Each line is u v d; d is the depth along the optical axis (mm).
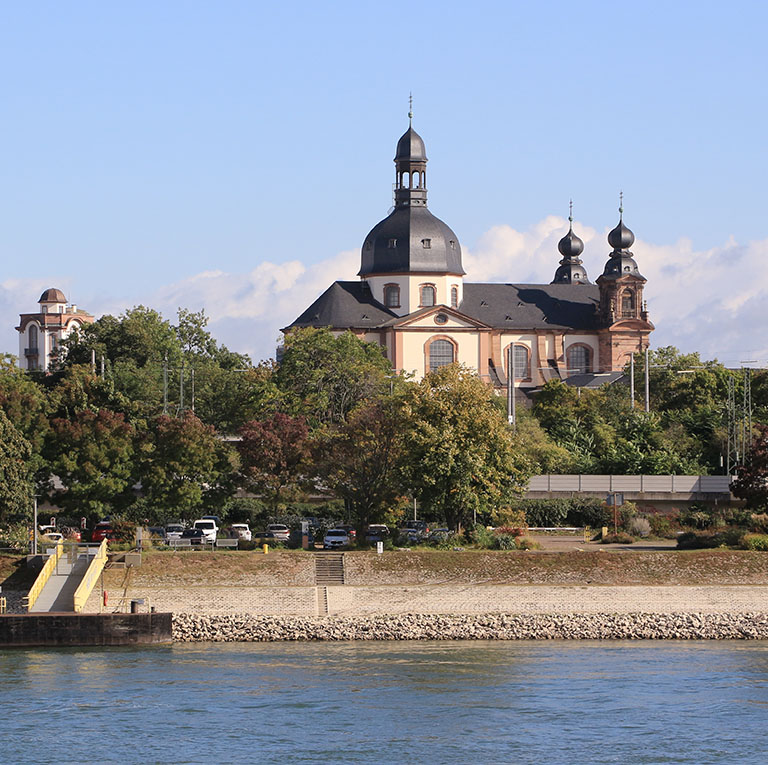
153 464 135500
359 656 99438
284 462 142500
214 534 129875
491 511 132375
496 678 91312
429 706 83500
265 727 78500
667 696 86375
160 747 74500
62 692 86062
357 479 133250
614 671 94188
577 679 91375
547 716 81312
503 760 72875
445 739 76438
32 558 117812
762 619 111938
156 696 85375
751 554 121688
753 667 95812
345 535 129500
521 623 109750
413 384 135750
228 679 90438
